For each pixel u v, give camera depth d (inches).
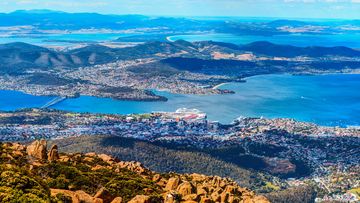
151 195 2672.2
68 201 2288.4
